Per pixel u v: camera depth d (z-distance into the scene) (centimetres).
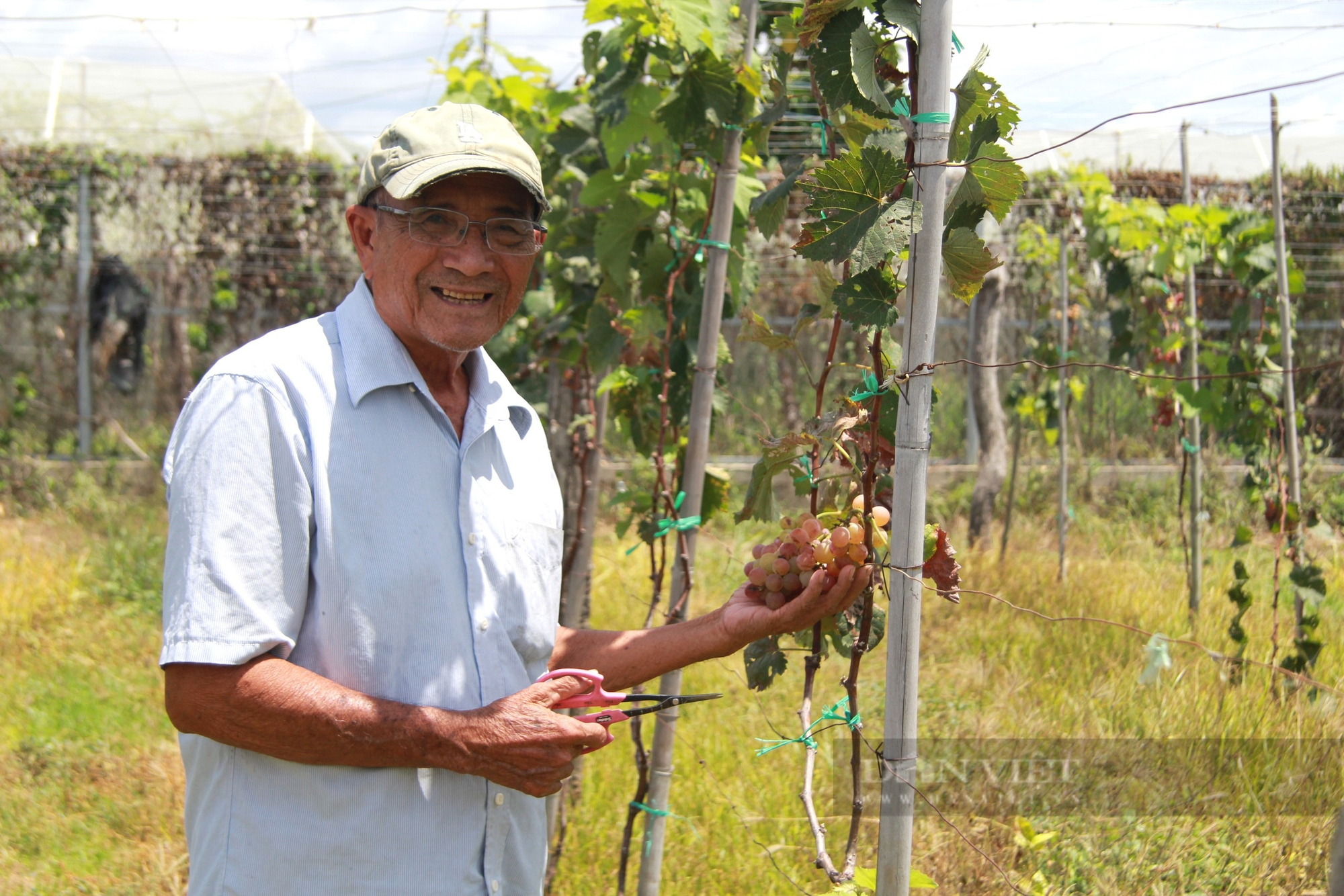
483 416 189
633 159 355
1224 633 544
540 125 515
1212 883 320
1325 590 458
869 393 196
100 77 1077
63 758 444
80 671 549
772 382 1116
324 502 169
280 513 165
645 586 672
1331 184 845
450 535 179
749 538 799
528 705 170
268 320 1062
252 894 166
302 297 1055
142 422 1061
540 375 542
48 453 1043
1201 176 868
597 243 346
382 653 170
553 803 360
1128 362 742
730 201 288
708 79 279
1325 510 807
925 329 171
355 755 161
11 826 393
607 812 399
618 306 390
